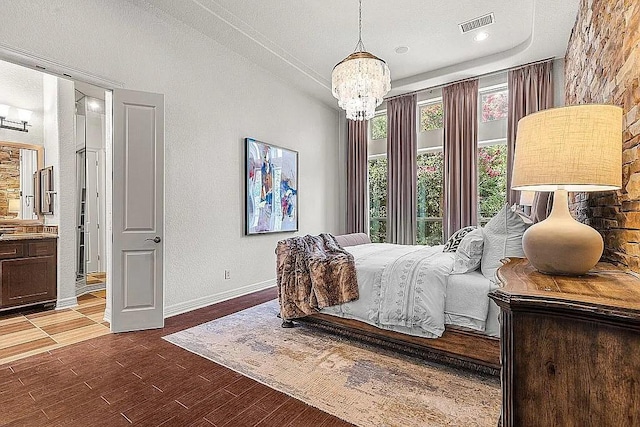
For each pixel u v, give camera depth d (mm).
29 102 4367
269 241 4992
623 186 1627
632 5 1554
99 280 5328
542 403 1055
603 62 2131
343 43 4184
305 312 3033
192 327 3270
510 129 4617
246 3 3383
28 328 3262
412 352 2514
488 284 2229
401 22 3715
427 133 5582
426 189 5617
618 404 955
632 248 1508
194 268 3893
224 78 4242
